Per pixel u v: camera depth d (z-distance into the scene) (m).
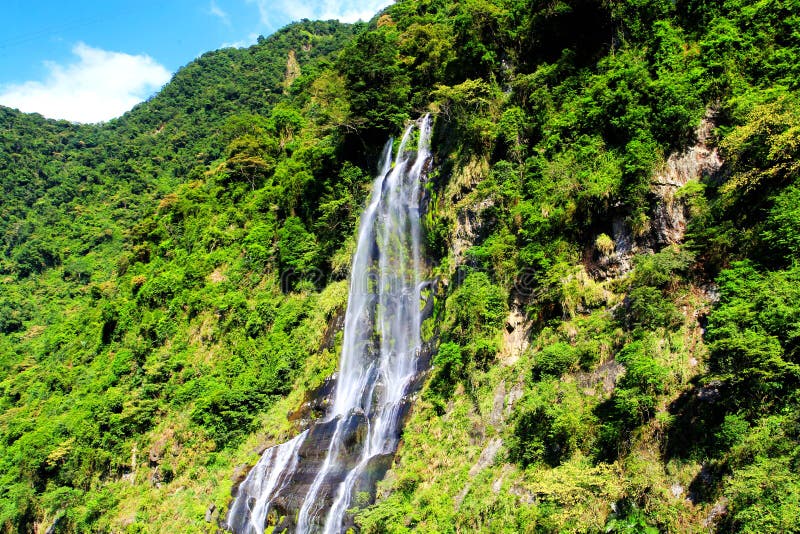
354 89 49.06
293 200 54.56
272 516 29.89
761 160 21.78
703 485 17.17
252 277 53.91
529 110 33.53
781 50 24.27
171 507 38.94
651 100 26.53
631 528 17.41
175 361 51.09
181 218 72.12
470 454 24.53
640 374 20.05
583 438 21.12
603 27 32.50
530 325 26.84
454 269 32.53
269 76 157.75
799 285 18.09
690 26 28.19
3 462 55.72
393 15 69.69
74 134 183.38
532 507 20.30
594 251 25.89
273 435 38.41
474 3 38.47
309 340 43.34
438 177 37.22
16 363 84.00
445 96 35.97
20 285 110.56
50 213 129.12
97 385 57.47
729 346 17.39
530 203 29.11
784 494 14.39
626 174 25.38
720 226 21.92
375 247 41.41
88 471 47.38
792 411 16.34
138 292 64.81
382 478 26.47
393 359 34.34
